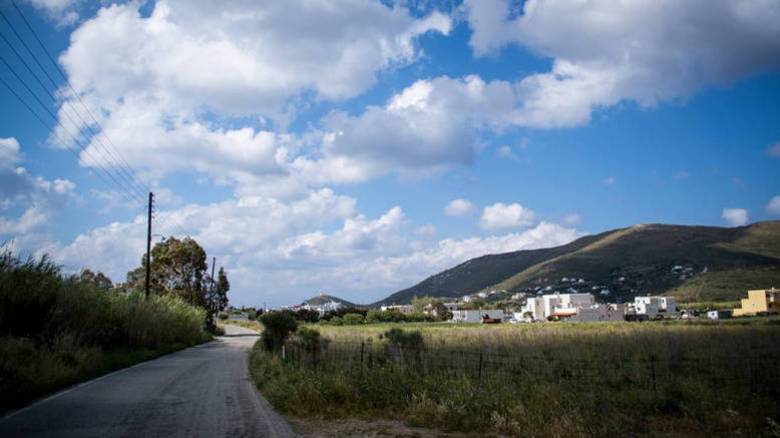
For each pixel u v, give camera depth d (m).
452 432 11.82
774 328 44.31
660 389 16.52
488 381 16.39
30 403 14.08
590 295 140.25
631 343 31.95
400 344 26.48
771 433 12.52
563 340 36.19
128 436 10.34
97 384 18.25
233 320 158.38
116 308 31.88
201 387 17.94
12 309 22.28
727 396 15.66
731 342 30.84
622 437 11.78
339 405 14.10
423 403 13.37
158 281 70.19
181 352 37.09
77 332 25.52
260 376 19.02
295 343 30.52
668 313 131.00
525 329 60.06
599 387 17.16
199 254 71.44
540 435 11.48
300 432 11.30
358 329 65.00
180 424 11.61
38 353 18.92
